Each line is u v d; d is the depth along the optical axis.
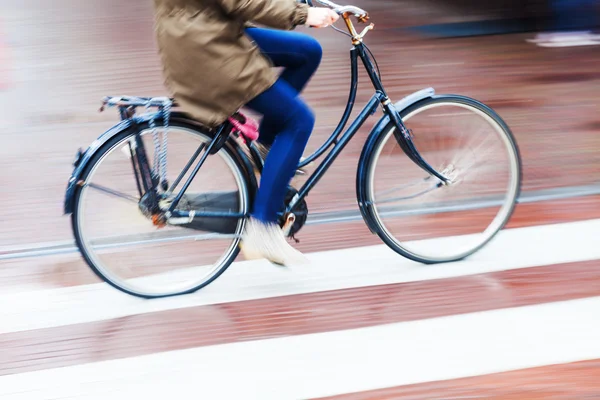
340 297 3.54
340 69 6.67
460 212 4.03
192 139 3.35
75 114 5.86
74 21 8.92
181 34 2.95
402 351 3.12
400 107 3.53
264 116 3.22
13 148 5.26
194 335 3.29
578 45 7.23
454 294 3.53
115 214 3.43
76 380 3.03
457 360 3.05
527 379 2.92
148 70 6.88
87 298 3.62
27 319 3.46
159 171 3.33
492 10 8.22
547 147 5.09
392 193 3.72
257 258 3.54
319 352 3.14
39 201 4.54
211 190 3.44
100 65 7.08
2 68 7.05
